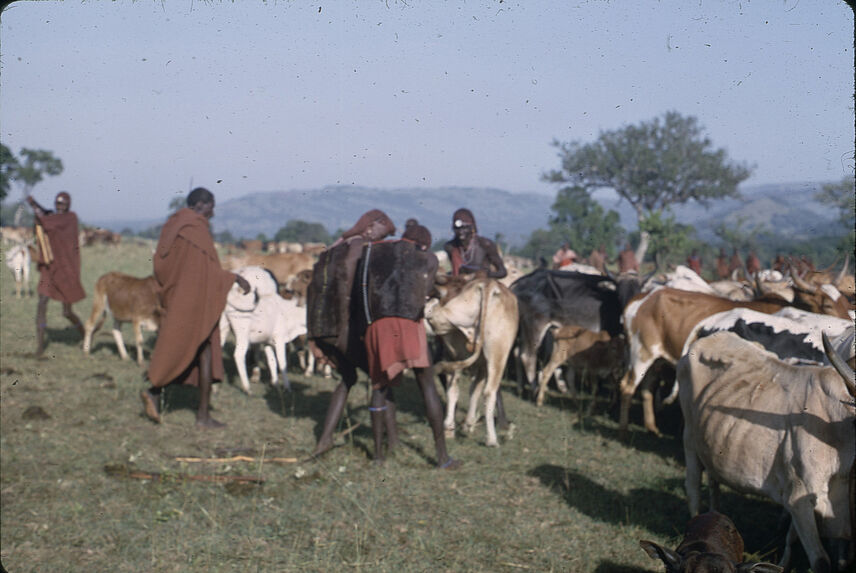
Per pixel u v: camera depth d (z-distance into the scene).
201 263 7.14
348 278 6.54
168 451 6.68
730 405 4.86
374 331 6.36
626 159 47.84
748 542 5.38
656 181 48.56
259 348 10.00
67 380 8.88
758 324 6.37
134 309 9.96
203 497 5.72
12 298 16.08
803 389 4.48
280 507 5.63
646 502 6.06
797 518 4.34
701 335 6.93
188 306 7.10
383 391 6.63
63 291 10.14
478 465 6.78
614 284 9.55
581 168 48.41
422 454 7.01
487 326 7.24
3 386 8.40
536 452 7.27
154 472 6.08
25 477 5.85
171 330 7.08
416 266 6.34
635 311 7.69
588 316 9.44
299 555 4.90
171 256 7.06
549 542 5.27
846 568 4.32
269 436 7.30
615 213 38.94
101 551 4.80
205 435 7.22
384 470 6.48
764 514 5.88
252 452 6.78
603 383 10.23
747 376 4.89
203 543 4.98
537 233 36.50
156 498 5.64
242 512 5.52
